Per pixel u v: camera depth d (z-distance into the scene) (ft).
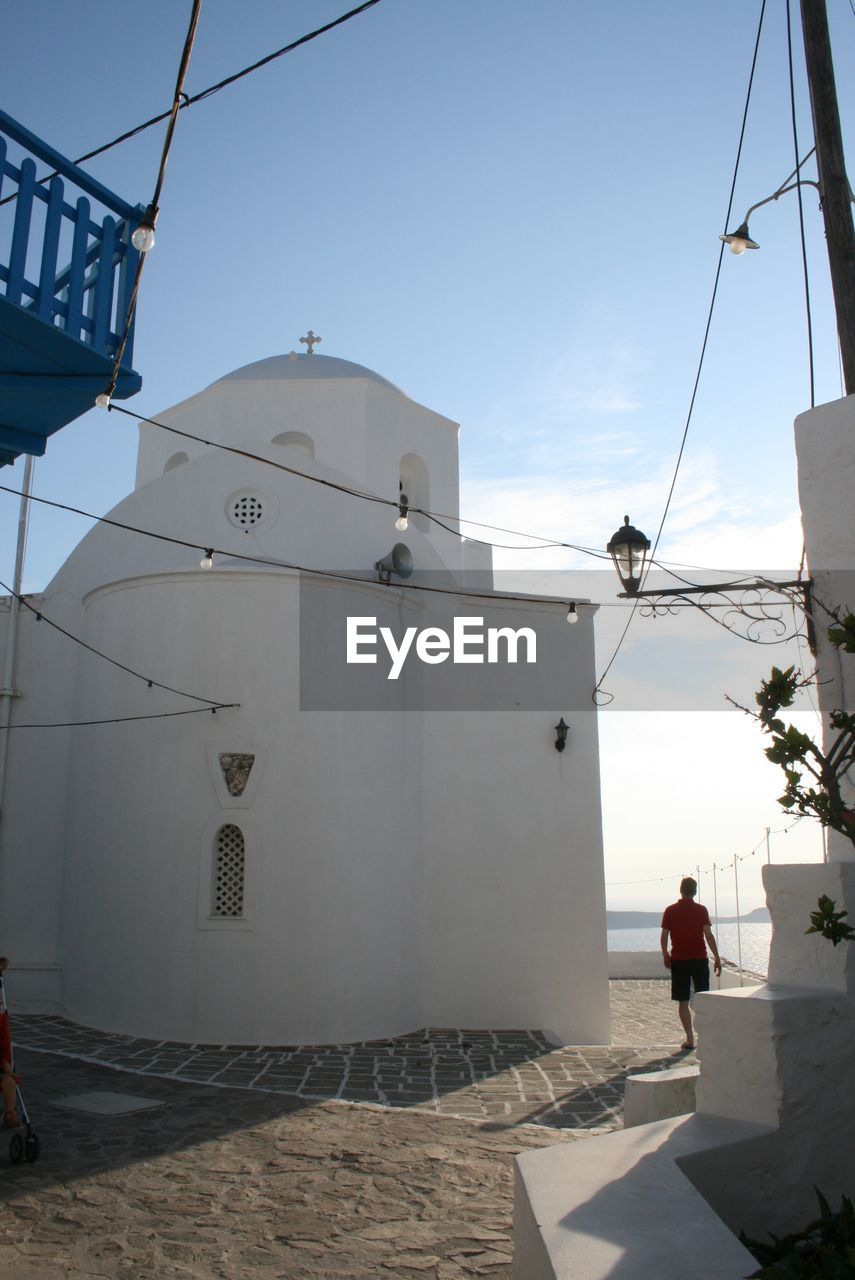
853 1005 13.34
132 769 36.73
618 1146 11.82
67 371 19.44
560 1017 40.32
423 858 40.83
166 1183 19.47
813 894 14.12
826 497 18.30
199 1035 33.88
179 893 35.09
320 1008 34.71
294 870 35.35
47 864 41.81
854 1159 12.96
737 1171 11.86
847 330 21.59
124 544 42.11
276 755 36.09
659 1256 8.52
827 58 22.95
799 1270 9.96
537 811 42.24
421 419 54.85
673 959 35.04
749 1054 12.83
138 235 15.80
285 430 51.88
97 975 35.96
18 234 17.88
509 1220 17.81
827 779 12.21
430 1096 27.45
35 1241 16.56
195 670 36.68
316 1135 22.95
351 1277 15.40
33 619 44.50
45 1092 26.55
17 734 43.29
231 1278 15.33
